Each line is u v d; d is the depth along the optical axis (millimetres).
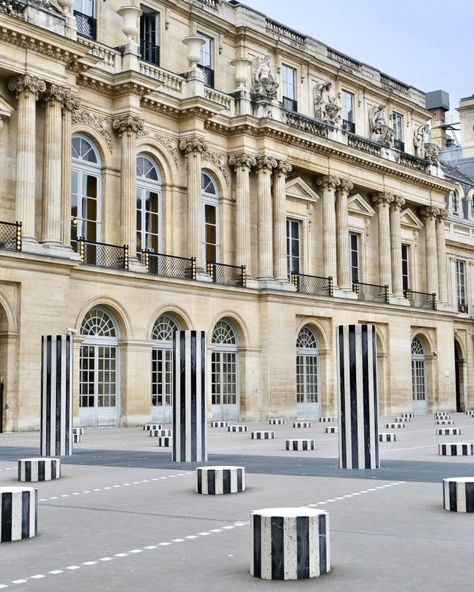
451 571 8609
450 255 70750
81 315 37562
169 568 8930
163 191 44156
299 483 15961
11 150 35844
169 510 12867
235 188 47750
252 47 50562
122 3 43500
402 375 57375
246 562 9164
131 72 40406
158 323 42281
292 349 48438
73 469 18969
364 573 8555
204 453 20734
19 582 8375
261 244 47781
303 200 52125
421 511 12453
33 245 35062
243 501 13695
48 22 36406
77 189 39906
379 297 57250
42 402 22859
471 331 72125
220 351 45719
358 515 12117
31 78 35594
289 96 53094
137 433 34750
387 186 58125
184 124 44688
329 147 51969
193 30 47312
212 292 44406
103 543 10336
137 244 42688
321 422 45656
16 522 10531
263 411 46812
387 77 62250
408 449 24688
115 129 41438
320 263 52906
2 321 34281
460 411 70250
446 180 63469
